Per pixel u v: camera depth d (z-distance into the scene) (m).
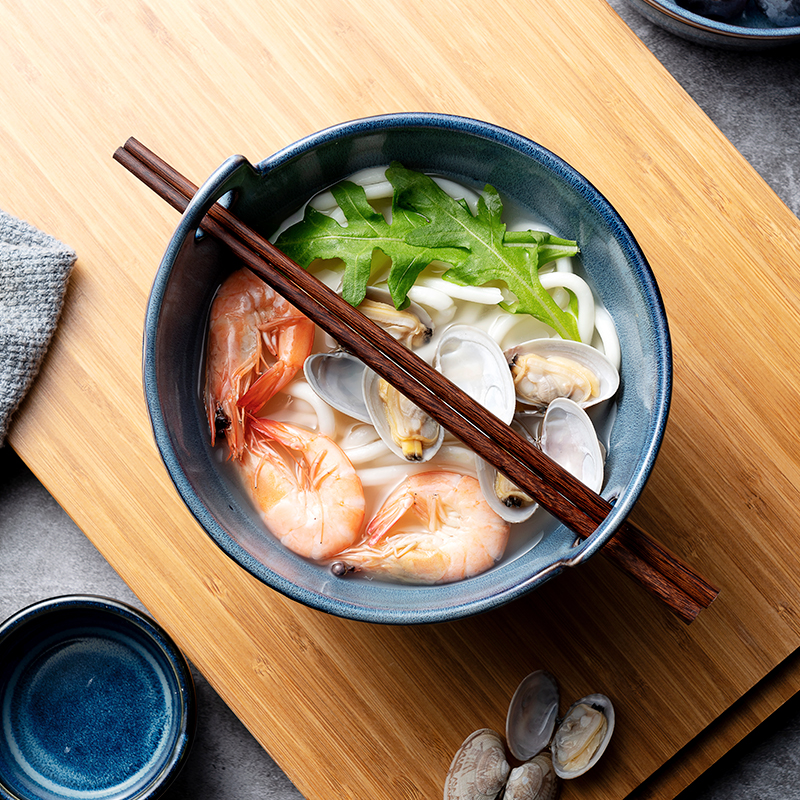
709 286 0.55
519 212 0.52
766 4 0.61
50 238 0.55
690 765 0.55
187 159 0.55
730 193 0.55
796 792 0.62
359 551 0.50
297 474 0.50
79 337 0.55
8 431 0.55
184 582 0.55
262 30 0.56
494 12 0.56
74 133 0.55
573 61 0.56
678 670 0.55
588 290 0.51
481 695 0.55
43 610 0.55
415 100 0.56
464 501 0.50
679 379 0.55
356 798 0.55
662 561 0.47
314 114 0.55
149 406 0.47
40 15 0.56
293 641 0.55
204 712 0.63
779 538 0.55
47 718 0.59
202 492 0.48
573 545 0.49
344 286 0.50
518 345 0.50
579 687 0.55
